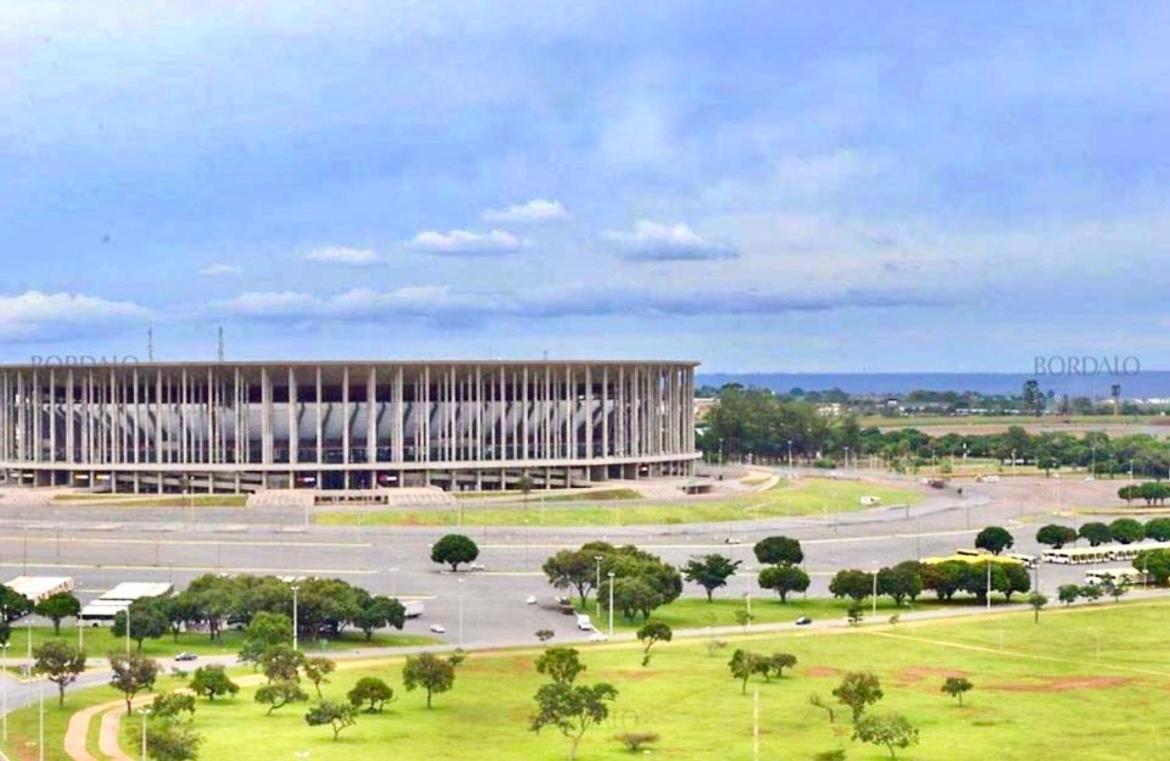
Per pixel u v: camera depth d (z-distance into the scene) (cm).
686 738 19712
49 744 19088
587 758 18488
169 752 17812
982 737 19875
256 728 19938
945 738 19838
